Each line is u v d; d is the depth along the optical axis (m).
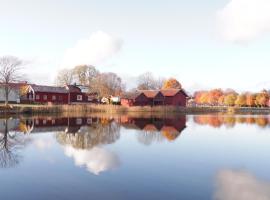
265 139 31.89
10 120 48.91
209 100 157.75
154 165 19.00
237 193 13.96
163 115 71.81
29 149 24.11
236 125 47.53
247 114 85.62
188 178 16.20
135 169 17.88
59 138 30.34
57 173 16.84
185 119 59.41
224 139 31.55
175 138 31.66
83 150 23.80
